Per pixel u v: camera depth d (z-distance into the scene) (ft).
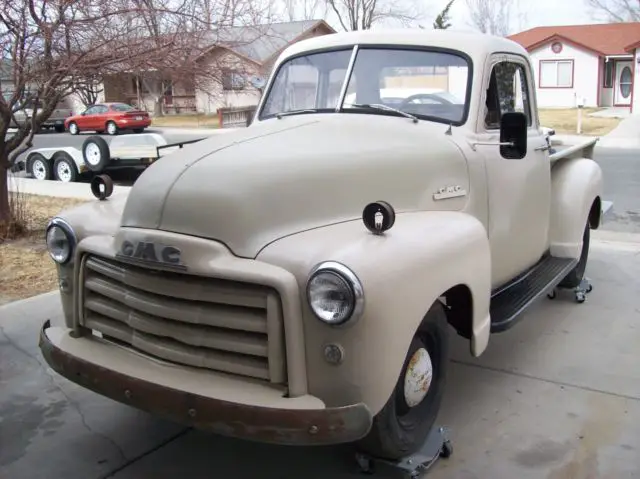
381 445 9.68
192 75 29.04
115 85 28.60
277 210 9.25
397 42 13.44
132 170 48.73
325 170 10.00
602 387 13.42
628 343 15.61
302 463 10.96
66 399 13.26
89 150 45.34
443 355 10.68
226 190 9.15
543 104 119.44
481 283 10.78
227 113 58.08
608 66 115.75
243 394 8.63
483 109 12.86
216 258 8.84
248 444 11.60
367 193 10.36
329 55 13.99
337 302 8.30
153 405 8.98
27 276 21.33
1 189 25.98
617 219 29.99
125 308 10.01
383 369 8.62
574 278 18.15
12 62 24.25
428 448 10.61
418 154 11.34
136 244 9.43
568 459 10.89
